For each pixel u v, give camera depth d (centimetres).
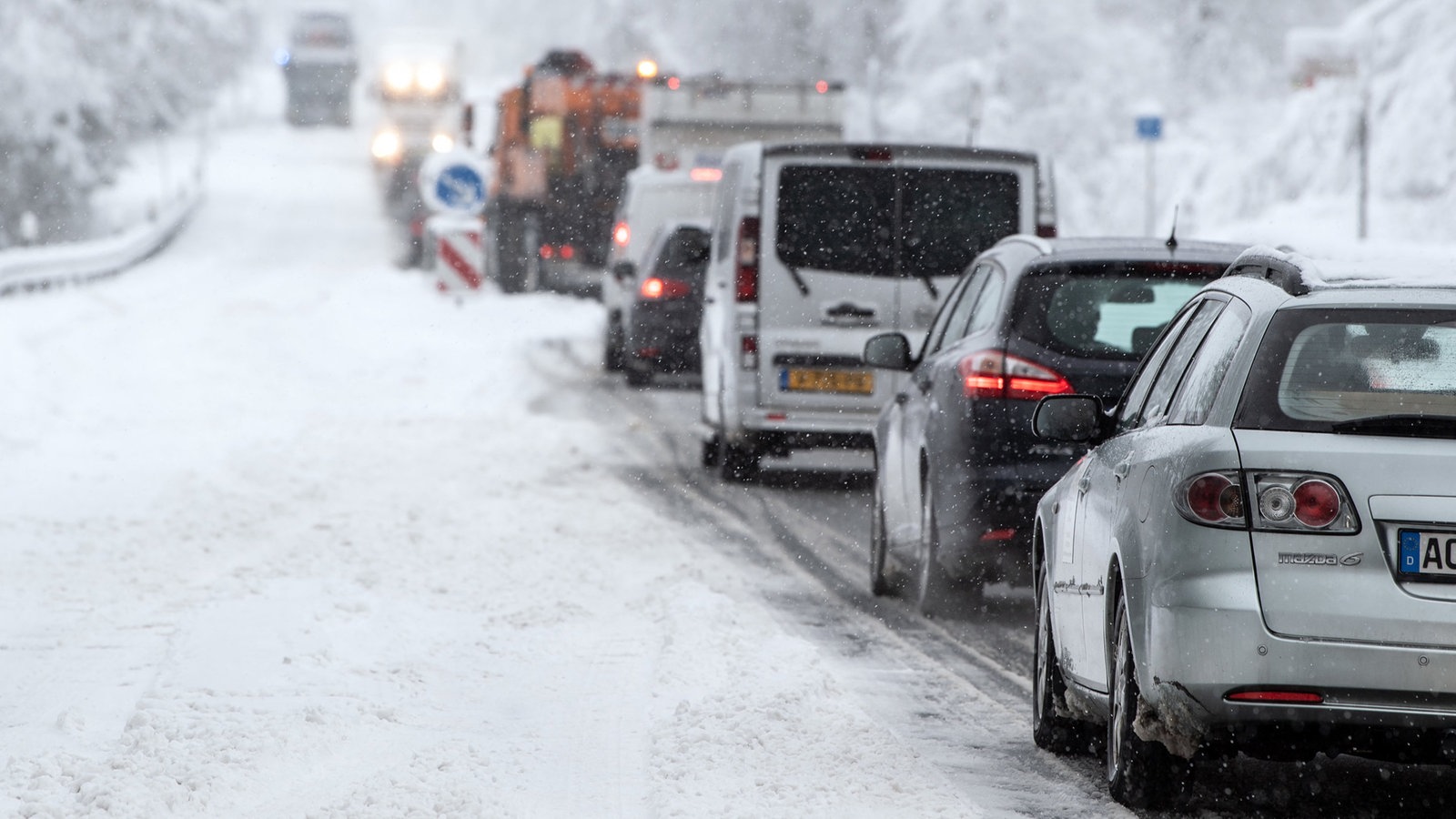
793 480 5488
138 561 3775
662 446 6222
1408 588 1789
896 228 4966
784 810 1988
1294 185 13912
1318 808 2084
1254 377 1905
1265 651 1794
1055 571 2352
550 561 3834
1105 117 19350
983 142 19125
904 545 3531
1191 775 1991
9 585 3503
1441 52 13388
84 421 6581
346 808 1966
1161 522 1889
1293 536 1809
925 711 2592
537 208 12225
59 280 13588
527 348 9362
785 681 2655
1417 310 1922
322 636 2955
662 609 3297
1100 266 3197
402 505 4575
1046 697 2341
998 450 3162
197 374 8025
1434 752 1822
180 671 2688
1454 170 12712
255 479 5009
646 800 2048
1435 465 1803
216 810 1973
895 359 3756
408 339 9219
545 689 2673
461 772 2152
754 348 5003
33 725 2395
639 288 8081
